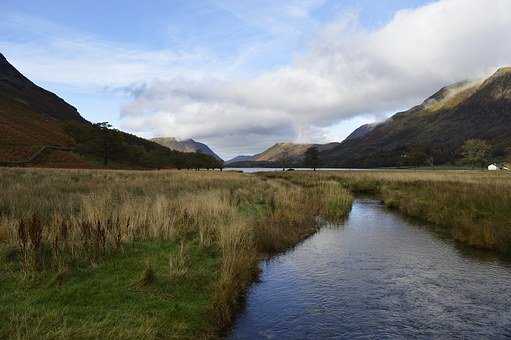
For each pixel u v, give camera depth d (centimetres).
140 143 14438
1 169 4112
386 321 837
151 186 2617
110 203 1639
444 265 1262
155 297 808
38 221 1045
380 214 2422
